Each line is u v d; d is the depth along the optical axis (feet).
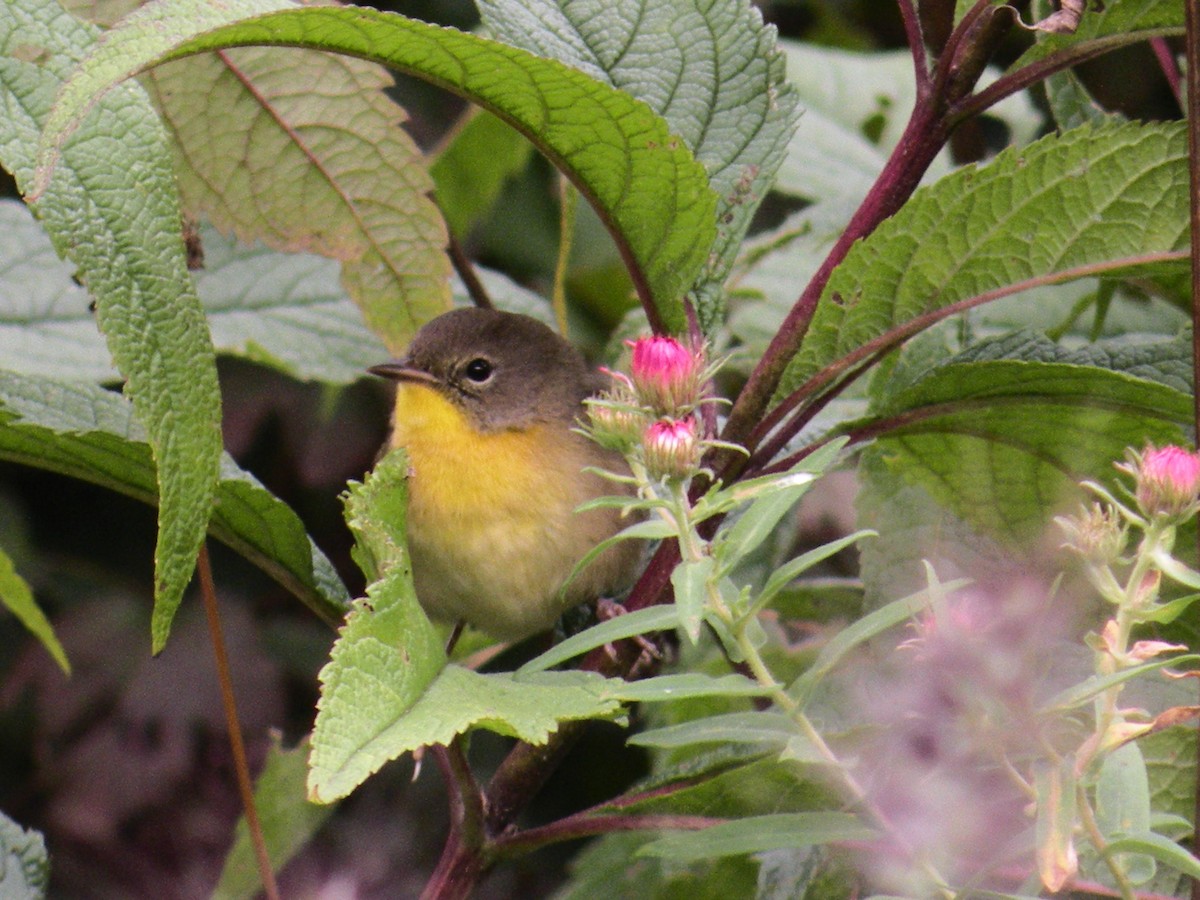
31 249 9.32
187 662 9.51
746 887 9.18
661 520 8.96
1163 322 9.27
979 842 9.00
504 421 9.29
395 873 9.45
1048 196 9.03
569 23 9.09
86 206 8.96
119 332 8.96
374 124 9.16
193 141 9.16
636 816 9.05
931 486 9.12
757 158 9.09
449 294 9.20
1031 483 9.11
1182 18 9.02
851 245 9.06
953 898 8.95
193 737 9.50
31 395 9.09
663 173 9.04
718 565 8.95
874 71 9.43
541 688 8.98
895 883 9.00
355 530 9.00
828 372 9.05
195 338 8.96
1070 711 8.97
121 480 9.07
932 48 9.14
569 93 9.02
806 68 9.43
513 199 9.53
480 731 9.45
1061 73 9.17
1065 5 9.03
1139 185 9.02
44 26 8.97
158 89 9.15
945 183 9.03
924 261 9.04
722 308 9.09
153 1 8.95
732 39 9.09
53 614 9.50
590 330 9.54
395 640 8.97
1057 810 8.85
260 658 9.51
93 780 9.48
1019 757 9.00
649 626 8.96
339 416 9.53
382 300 9.20
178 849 9.48
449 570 9.28
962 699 8.94
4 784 9.48
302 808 9.20
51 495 9.51
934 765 9.01
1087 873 9.02
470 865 9.06
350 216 9.18
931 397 9.08
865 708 9.13
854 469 9.39
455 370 9.29
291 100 9.16
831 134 9.40
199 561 9.05
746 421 9.07
